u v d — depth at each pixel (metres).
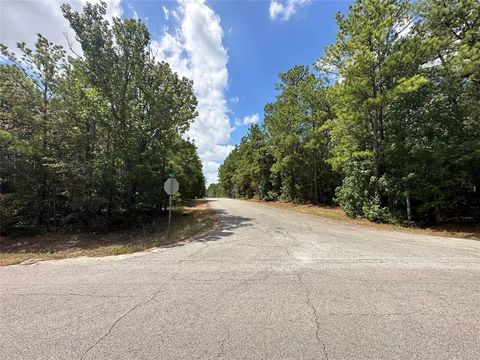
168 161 19.78
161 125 15.74
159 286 4.68
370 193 14.52
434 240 8.88
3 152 13.68
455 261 6.12
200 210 22.81
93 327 3.22
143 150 15.62
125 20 14.48
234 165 61.22
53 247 11.15
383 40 13.01
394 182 12.98
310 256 6.70
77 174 13.55
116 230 14.38
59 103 13.87
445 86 12.09
